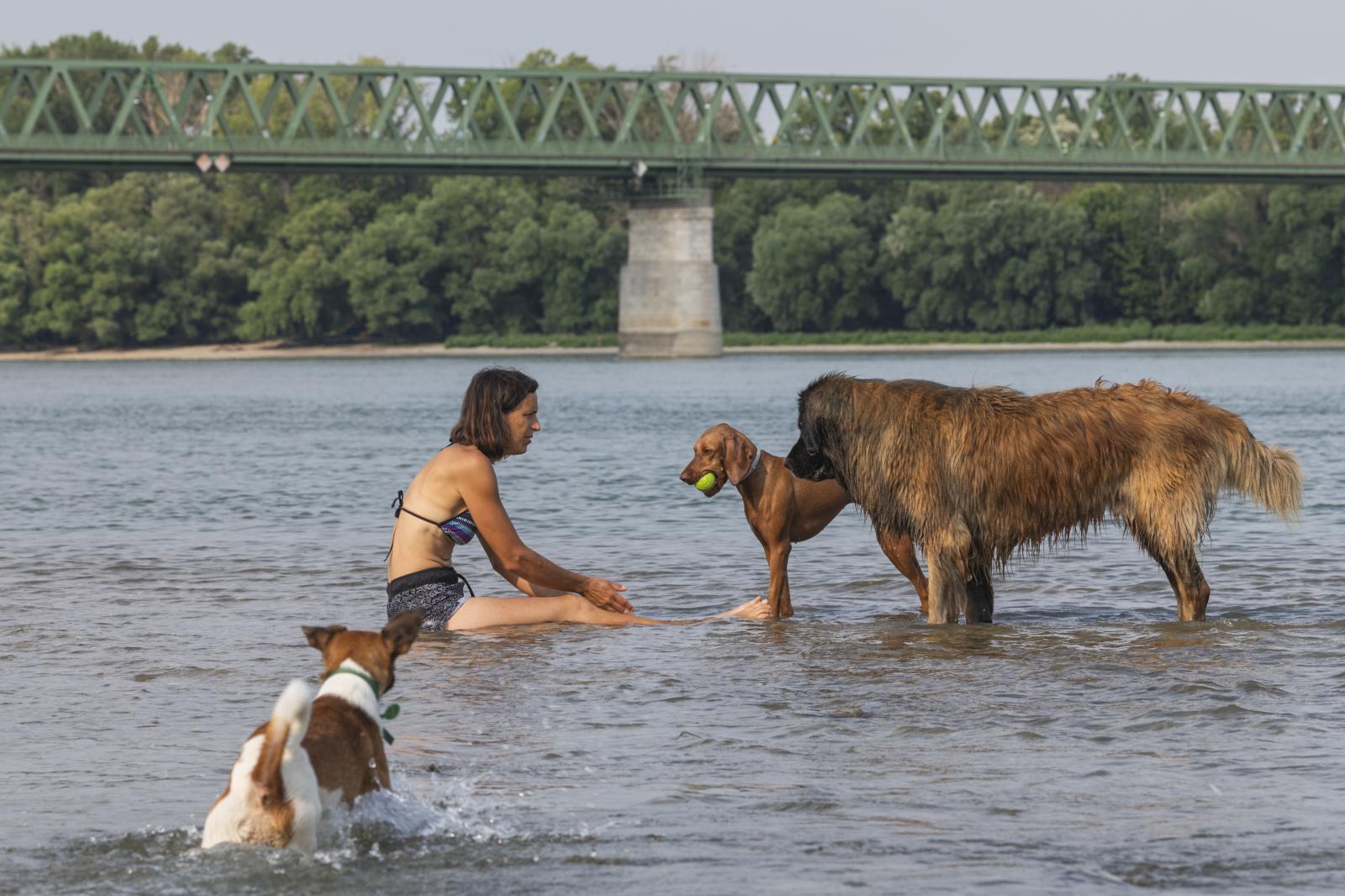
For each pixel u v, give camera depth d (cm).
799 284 11744
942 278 11400
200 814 685
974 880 589
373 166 8950
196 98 15000
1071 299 11462
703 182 10256
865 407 1220
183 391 6712
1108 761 771
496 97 9412
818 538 1806
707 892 578
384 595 1377
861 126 9812
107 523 2008
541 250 11850
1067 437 1196
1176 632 1151
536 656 1062
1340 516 1930
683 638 1138
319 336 12262
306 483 2575
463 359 11081
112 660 1059
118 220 12144
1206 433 1210
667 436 3659
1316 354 9850
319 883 587
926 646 1102
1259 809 682
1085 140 9962
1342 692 922
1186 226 11588
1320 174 9919
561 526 1936
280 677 999
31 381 8144
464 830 654
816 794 712
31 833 655
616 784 732
